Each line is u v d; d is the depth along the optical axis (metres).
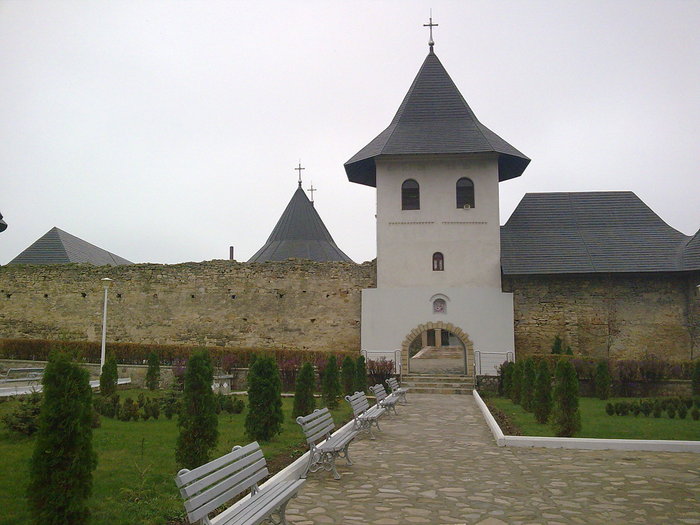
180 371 20.88
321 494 7.62
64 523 5.55
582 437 11.66
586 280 24.92
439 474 8.74
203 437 8.27
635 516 6.76
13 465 8.60
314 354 23.34
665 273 24.23
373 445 11.15
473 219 25.34
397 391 17.48
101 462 8.91
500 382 20.92
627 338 24.36
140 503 6.89
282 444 10.58
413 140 25.64
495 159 25.53
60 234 34.19
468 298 24.52
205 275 27.05
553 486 8.05
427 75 27.55
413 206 25.67
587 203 27.09
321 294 26.47
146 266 27.39
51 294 27.53
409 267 25.23
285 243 38.19
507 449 10.72
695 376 18.66
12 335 27.42
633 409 14.98
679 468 9.12
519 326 24.89
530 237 26.02
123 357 23.92
